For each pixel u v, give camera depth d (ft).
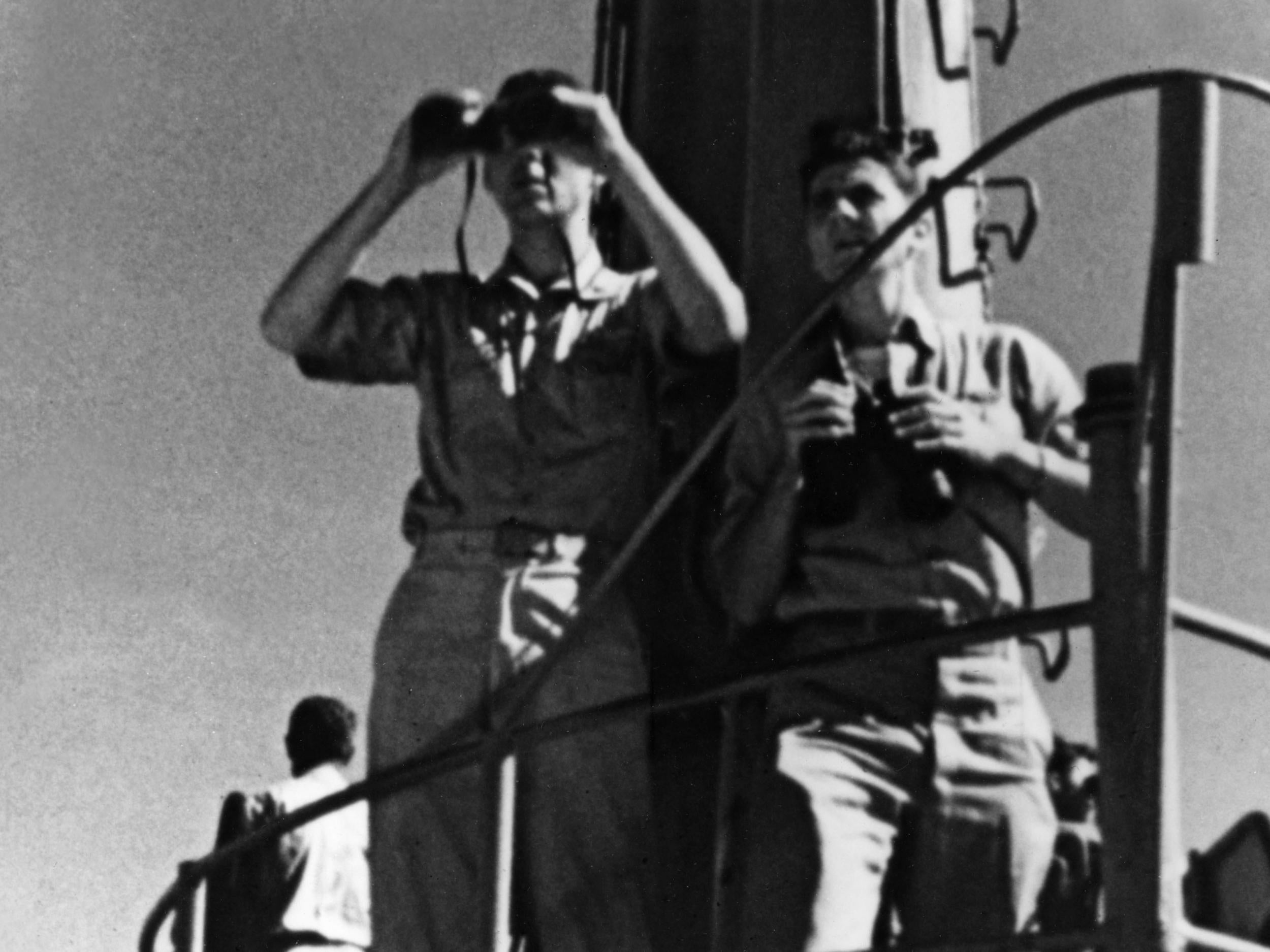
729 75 39.14
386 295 33.99
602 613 32.96
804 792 30.89
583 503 33.27
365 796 31.63
